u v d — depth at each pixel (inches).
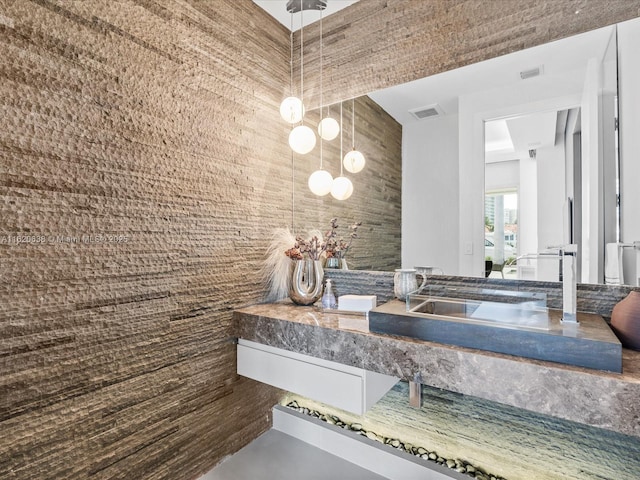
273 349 64.3
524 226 59.4
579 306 54.4
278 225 81.4
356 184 78.2
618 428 35.6
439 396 65.7
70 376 45.8
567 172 55.9
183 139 60.0
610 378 36.0
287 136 84.0
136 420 53.6
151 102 54.9
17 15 40.0
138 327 53.6
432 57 67.6
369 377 53.7
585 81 54.6
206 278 64.5
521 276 59.7
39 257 42.5
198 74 62.6
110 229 49.7
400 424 69.9
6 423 40.1
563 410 38.1
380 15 73.1
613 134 52.5
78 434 46.6
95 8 47.5
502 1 60.7
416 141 70.4
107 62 49.0
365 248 77.1
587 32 54.4
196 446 63.6
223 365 68.4
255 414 77.3
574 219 55.2
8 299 40.1
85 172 46.7
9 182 39.9
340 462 70.7
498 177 61.9
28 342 41.7
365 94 75.9
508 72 60.6
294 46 85.4
